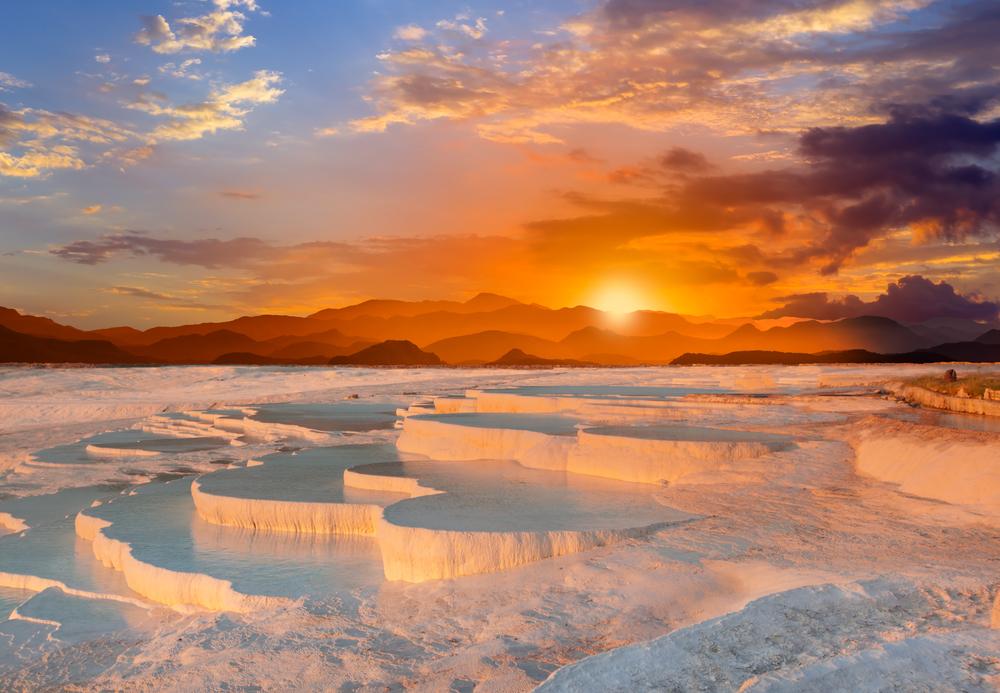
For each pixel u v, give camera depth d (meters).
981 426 16.39
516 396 24.27
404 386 49.62
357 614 8.11
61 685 8.35
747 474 13.12
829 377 37.16
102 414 41.97
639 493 12.72
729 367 65.19
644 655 5.50
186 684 6.78
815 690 4.79
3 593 12.46
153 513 15.18
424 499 12.20
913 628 5.94
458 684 6.11
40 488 20.61
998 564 7.86
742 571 8.39
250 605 10.05
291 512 13.47
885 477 12.76
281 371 65.50
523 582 8.62
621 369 66.44
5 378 59.72
